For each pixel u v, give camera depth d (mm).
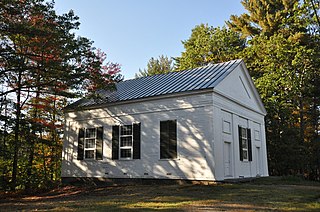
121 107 20781
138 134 19547
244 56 37750
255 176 21703
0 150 19484
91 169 21594
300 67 31469
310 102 33219
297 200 11320
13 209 12625
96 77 19141
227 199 11766
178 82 20484
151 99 19297
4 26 15531
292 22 36594
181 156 17609
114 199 13508
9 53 16531
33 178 23281
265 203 10719
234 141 19312
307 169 31844
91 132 22281
